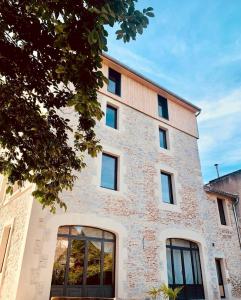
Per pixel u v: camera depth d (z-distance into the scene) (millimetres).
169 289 7691
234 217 13641
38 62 4012
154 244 9219
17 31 3723
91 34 2873
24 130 4383
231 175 16547
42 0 3162
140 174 10148
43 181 5016
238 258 12484
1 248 8586
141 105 11844
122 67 11602
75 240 7652
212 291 10164
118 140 10109
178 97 13555
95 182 8617
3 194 10531
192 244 10820
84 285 7277
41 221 6984
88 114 4012
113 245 8406
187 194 11586
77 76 3412
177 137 12742
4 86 4145
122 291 7699
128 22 3303
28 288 6090
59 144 4762
